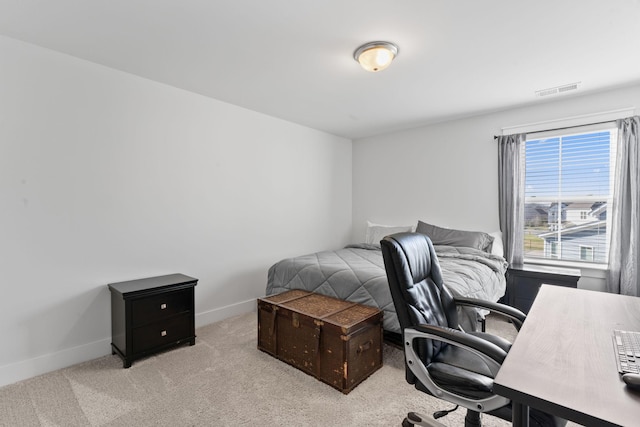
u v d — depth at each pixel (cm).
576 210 329
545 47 222
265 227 379
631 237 285
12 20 190
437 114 377
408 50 226
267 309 252
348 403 190
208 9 180
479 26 196
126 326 233
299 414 180
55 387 207
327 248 466
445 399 128
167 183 292
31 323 221
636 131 283
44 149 225
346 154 498
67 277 237
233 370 229
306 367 224
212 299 328
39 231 224
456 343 123
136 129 271
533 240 355
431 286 170
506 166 356
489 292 266
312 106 349
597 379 86
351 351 203
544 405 77
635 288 282
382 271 265
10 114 212
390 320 234
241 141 352
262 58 239
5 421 173
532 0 172
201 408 185
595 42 215
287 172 405
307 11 182
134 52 230
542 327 124
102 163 253
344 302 252
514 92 307
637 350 103
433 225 402
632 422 69
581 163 324
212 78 275
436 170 419
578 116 318
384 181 470
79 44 220
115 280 261
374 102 336
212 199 327
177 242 300
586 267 316
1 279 210
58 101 230
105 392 201
